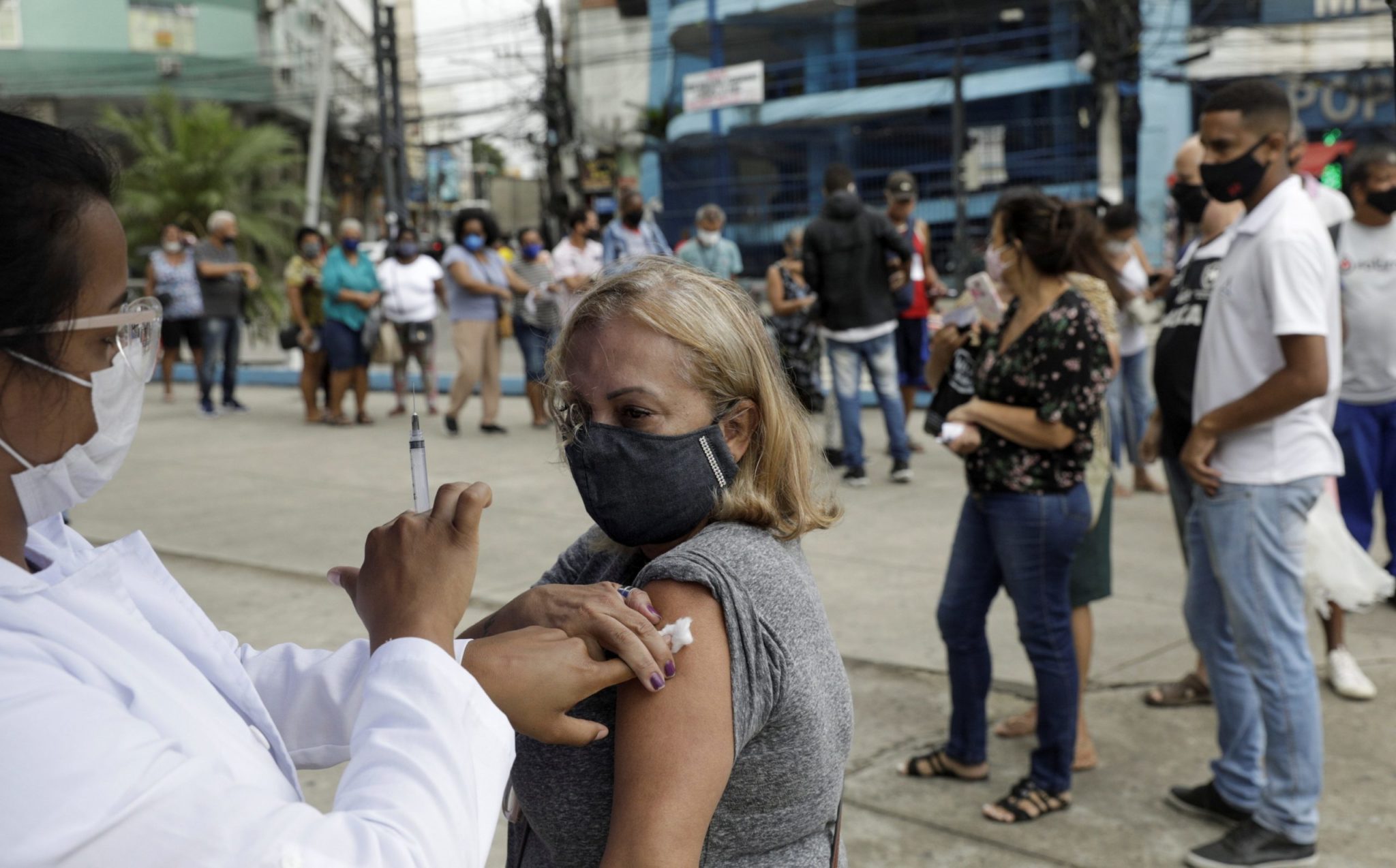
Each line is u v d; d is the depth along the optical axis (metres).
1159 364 3.35
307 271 10.07
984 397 2.95
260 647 4.27
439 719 0.90
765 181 27.98
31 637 0.80
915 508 6.41
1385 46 20.42
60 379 0.84
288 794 0.92
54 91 30.66
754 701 1.14
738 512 1.26
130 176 23.61
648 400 1.24
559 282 9.16
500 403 11.56
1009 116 24.84
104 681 0.83
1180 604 4.69
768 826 1.20
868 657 4.20
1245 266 2.71
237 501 6.86
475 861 0.88
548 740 1.05
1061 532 2.92
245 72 32.59
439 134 39.03
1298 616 2.77
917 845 2.96
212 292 10.60
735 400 1.27
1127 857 2.88
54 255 0.82
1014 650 4.24
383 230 24.75
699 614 1.14
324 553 5.63
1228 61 21.36
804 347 8.02
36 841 0.71
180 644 0.97
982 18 24.98
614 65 29.34
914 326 7.89
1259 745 2.98
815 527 1.32
